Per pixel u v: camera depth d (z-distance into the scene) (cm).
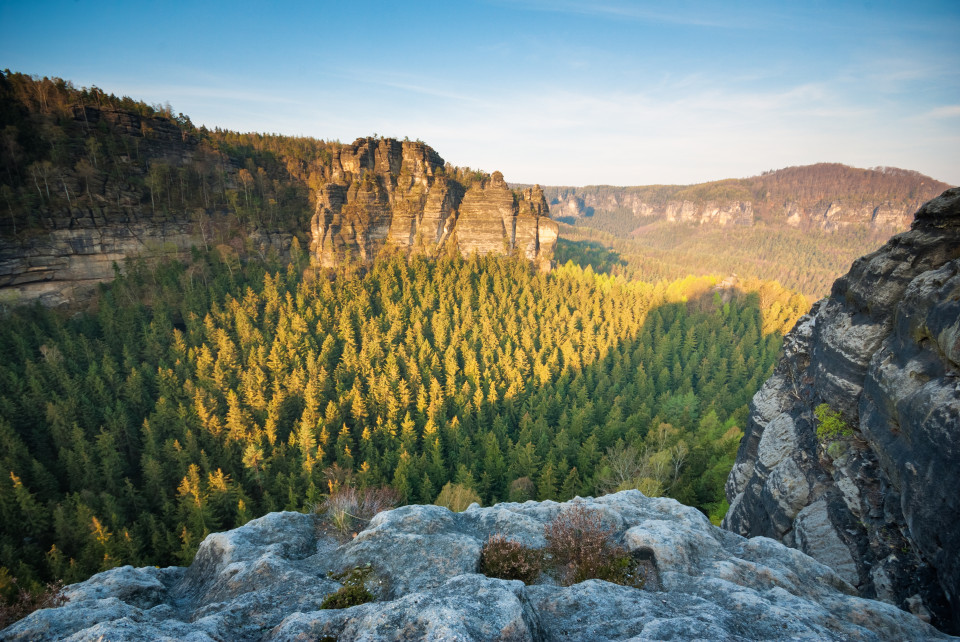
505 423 7694
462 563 1250
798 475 2334
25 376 8000
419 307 12519
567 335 11988
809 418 2498
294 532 1608
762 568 1276
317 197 15950
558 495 5612
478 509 1736
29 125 11862
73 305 11400
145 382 8369
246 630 1003
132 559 4956
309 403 7369
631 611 1018
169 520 5744
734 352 11162
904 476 1648
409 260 16238
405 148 17275
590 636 946
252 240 14525
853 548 1894
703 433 6550
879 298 2116
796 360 2856
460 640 773
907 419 1670
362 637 833
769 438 2714
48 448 6831
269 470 6306
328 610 963
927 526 1509
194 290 11512
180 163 14288
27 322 10044
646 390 9181
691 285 16912
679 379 10244
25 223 10944
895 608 1127
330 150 18100
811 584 1280
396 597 1140
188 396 7825
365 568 1264
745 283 16625
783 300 15812
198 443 6800
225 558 1399
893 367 1877
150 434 6706
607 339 11800
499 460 6353
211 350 9650
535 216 17762
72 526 5231
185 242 13388
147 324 10506
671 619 909
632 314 13925
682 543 1330
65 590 1239
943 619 1473
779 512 2344
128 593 1270
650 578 1245
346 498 1791
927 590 1560
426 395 8181
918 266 1986
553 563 1339
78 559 5081
